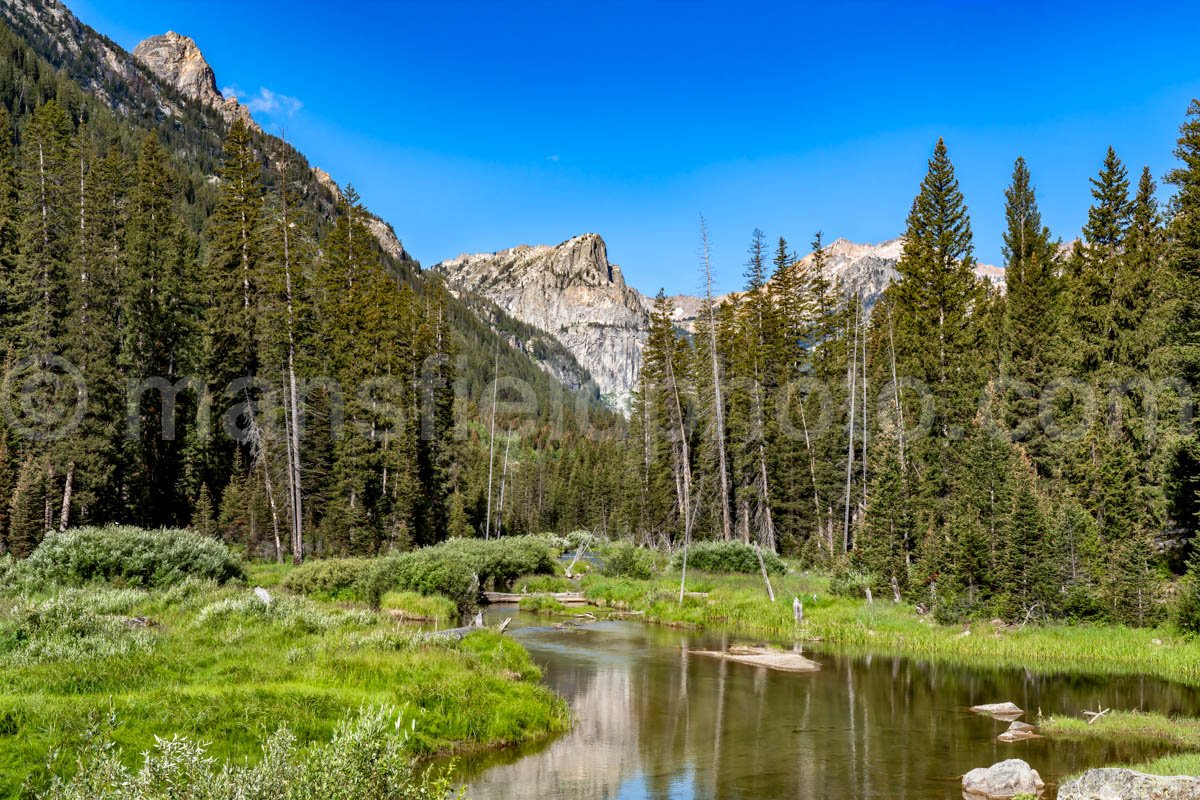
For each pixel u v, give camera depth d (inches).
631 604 1444.4
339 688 563.5
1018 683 848.3
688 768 534.0
